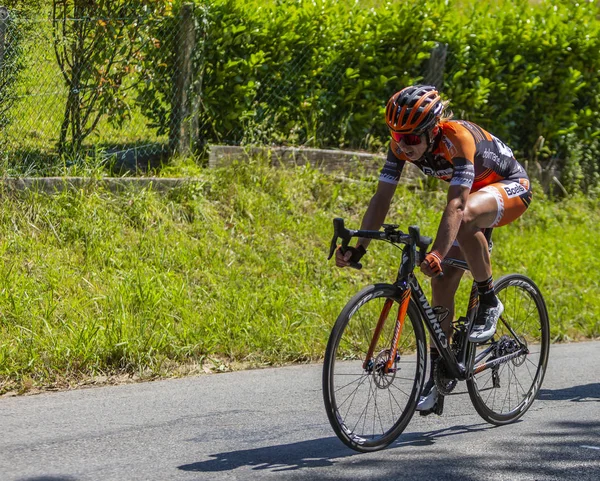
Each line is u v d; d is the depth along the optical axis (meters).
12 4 12.76
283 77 15.33
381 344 7.16
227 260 12.46
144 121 13.97
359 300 6.90
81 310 10.34
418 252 7.27
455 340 7.89
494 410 8.22
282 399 8.84
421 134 7.15
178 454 6.90
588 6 18.89
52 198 12.20
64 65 12.97
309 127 15.77
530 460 6.99
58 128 13.06
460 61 17.09
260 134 15.07
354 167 15.70
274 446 7.22
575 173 18.59
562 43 18.06
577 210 17.94
